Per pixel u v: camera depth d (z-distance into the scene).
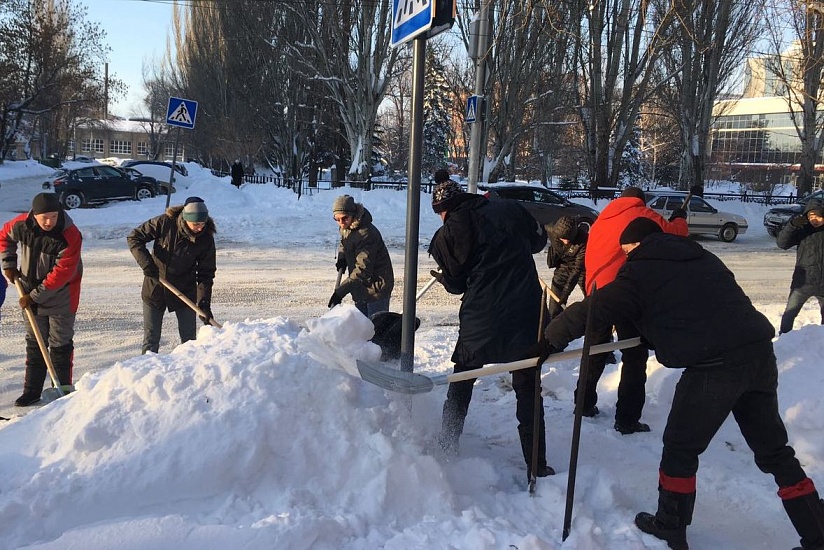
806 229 6.82
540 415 3.57
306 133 33.88
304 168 37.81
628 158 57.56
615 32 24.72
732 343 2.80
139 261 5.01
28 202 23.28
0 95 33.38
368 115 24.20
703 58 25.72
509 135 24.16
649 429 4.50
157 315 5.26
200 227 5.11
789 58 23.73
